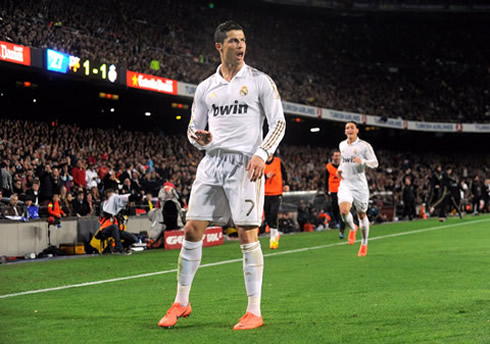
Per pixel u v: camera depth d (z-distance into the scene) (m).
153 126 29.89
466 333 3.77
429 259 8.98
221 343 3.66
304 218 19.39
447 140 46.34
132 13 29.33
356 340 3.65
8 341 3.89
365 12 41.28
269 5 37.81
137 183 17.48
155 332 4.07
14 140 19.95
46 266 9.41
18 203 13.02
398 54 44.06
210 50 33.94
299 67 38.91
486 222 19.02
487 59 45.56
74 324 4.45
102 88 23.11
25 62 17.20
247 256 4.20
